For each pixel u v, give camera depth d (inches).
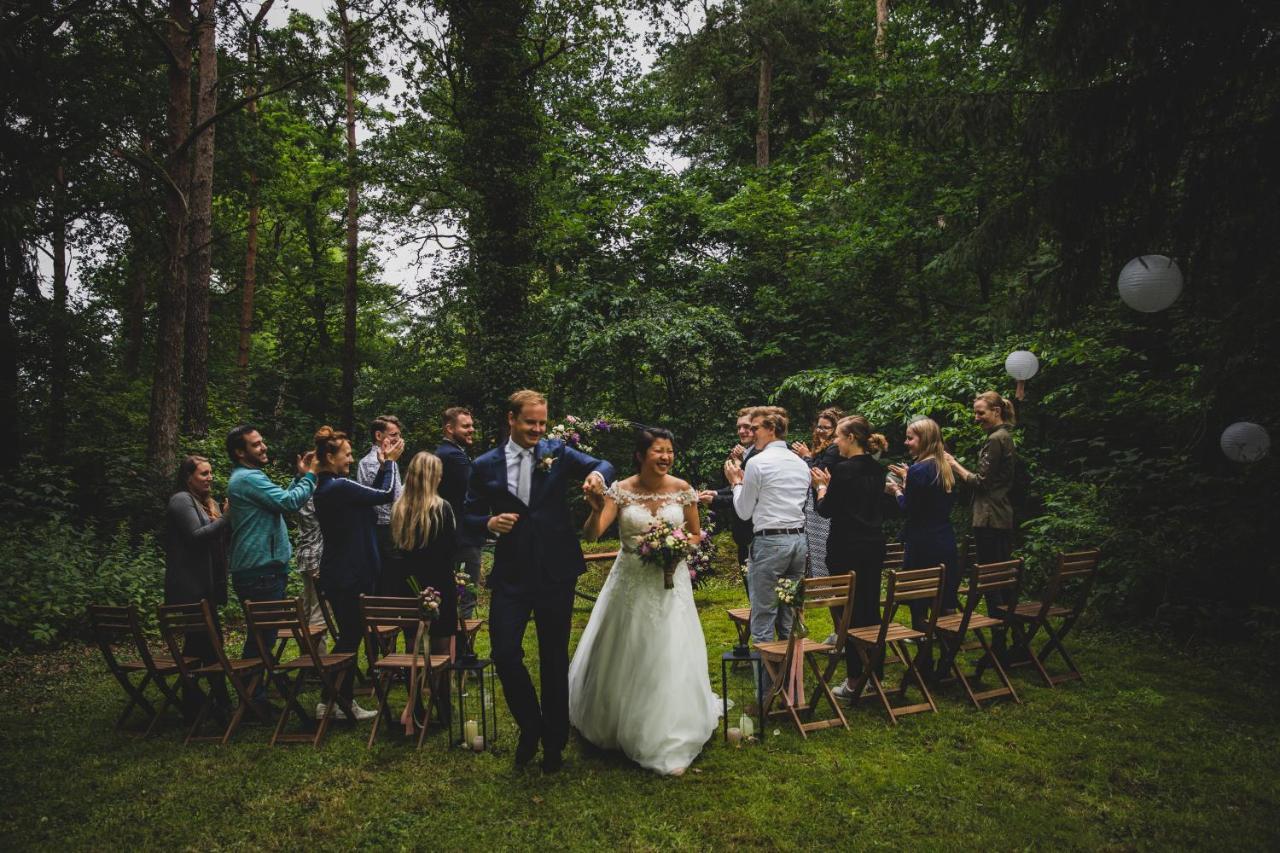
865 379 401.1
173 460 391.9
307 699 193.6
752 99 687.7
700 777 141.3
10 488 325.1
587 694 154.9
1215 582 227.1
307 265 856.3
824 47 626.2
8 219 343.0
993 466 219.3
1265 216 187.0
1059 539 275.0
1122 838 117.9
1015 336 338.0
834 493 180.5
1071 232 213.8
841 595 161.6
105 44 441.4
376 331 908.0
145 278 605.9
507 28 484.7
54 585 262.4
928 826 122.5
